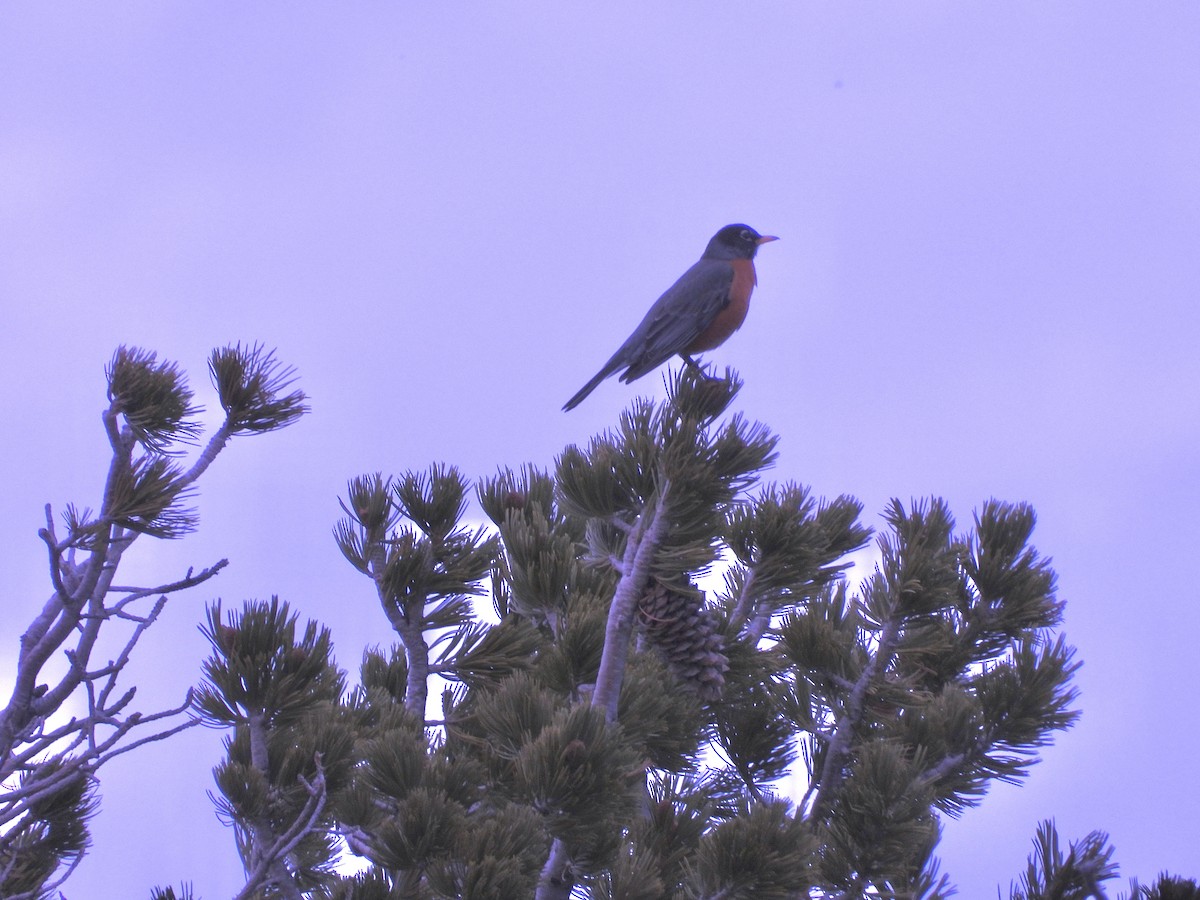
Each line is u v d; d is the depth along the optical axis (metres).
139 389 8.55
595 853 7.69
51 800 8.84
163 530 8.02
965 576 11.63
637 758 7.53
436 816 7.64
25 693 7.39
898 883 9.30
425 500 11.73
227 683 8.33
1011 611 11.32
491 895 7.10
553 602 11.04
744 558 10.59
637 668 9.30
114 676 7.07
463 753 10.48
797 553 10.34
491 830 7.44
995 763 10.26
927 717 10.31
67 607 7.38
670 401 8.69
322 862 11.12
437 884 7.37
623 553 9.62
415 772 8.25
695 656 9.97
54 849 8.92
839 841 8.77
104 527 7.55
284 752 8.64
